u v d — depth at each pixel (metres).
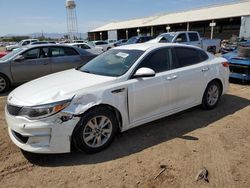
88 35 65.88
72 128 3.42
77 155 3.68
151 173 3.24
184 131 4.47
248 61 7.86
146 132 4.42
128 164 3.44
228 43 17.30
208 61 5.42
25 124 3.31
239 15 28.50
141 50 4.48
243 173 3.23
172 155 3.66
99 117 3.69
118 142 4.05
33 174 3.25
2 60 7.86
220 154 3.68
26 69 7.86
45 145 3.36
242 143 4.02
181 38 15.76
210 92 5.49
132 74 4.06
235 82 8.63
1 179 3.15
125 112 3.95
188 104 5.00
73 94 3.46
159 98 4.38
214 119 5.04
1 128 4.69
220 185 3.01
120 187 2.99
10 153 3.75
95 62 4.77
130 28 47.84
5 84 7.68
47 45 8.30
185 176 3.18
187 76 4.81
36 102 3.35
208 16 33.41
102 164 3.45
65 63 8.48
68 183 3.07
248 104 6.03
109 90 3.73
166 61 4.62
